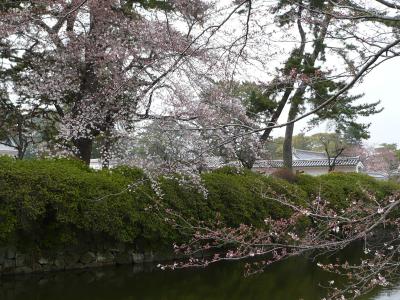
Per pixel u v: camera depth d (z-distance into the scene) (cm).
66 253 807
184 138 670
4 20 905
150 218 850
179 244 896
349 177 1378
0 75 1023
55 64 953
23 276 750
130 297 644
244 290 691
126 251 875
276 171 1236
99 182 807
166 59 818
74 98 991
